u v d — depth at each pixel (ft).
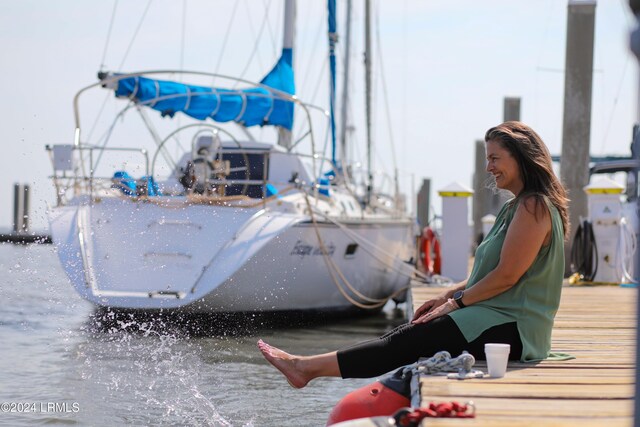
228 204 64.08
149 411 37.81
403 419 20.44
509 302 28.30
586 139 85.20
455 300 28.40
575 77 85.05
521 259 27.58
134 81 68.80
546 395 23.90
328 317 78.64
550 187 28.53
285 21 84.07
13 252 170.60
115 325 61.57
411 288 74.54
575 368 28.68
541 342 28.91
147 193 65.57
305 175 78.13
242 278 61.67
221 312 62.54
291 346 58.44
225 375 46.32
